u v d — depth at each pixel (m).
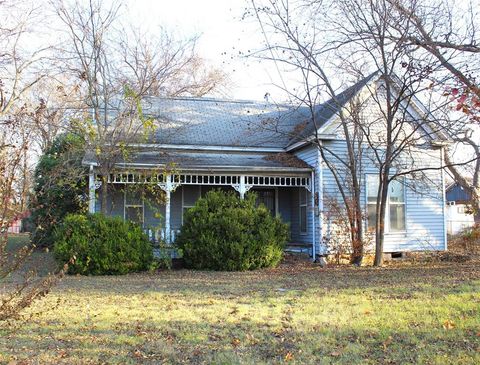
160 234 14.79
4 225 5.73
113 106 17.42
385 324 6.54
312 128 17.19
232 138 18.19
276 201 18.88
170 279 11.66
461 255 16.73
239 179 15.95
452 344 5.58
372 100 16.84
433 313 7.14
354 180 15.24
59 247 12.57
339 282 10.80
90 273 12.68
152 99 18.94
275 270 13.67
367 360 5.08
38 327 6.47
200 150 17.55
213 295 9.11
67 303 8.23
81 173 16.16
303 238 17.75
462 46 10.04
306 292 9.34
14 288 9.50
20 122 8.87
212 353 5.38
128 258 12.82
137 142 15.64
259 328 6.44
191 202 17.66
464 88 6.41
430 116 15.01
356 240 15.38
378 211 15.06
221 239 13.73
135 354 5.34
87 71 16.41
